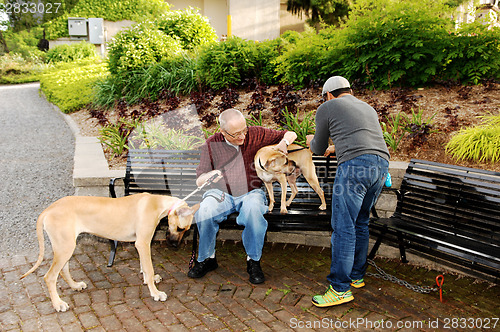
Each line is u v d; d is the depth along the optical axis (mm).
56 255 2682
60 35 18500
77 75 12414
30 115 10086
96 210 2791
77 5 17906
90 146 5629
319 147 2988
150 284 2875
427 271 3391
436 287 3105
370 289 3064
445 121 4793
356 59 6004
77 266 3398
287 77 6512
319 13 10820
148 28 9531
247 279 3217
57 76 12984
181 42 9828
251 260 3180
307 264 3498
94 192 4059
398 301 2902
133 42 8906
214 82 7117
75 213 2732
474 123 4609
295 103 5617
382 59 5766
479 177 3129
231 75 7043
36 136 8008
